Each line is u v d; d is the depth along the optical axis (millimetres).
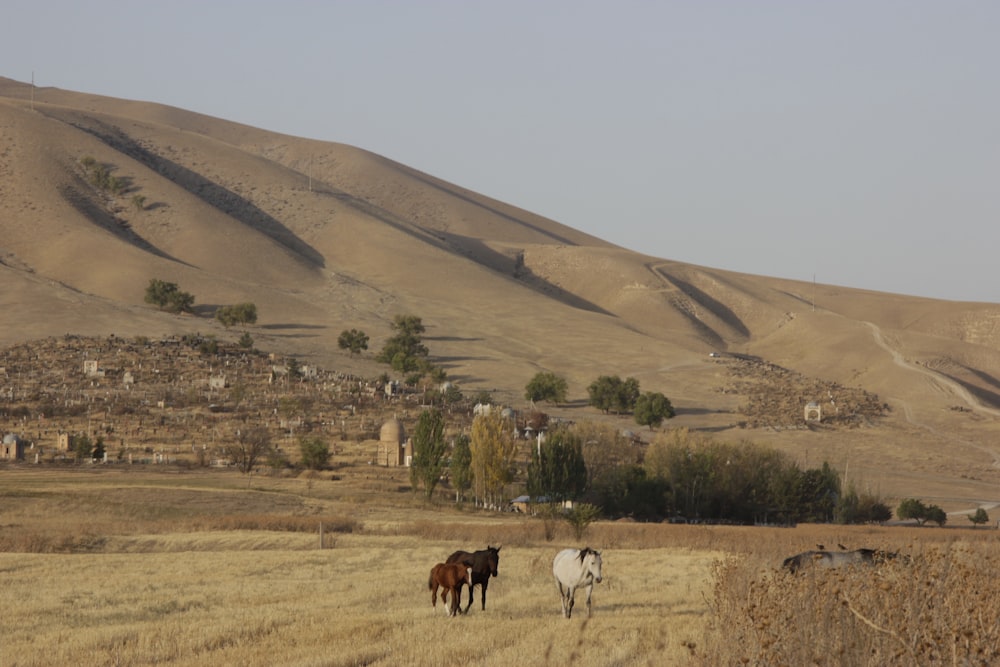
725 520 118812
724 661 14297
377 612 26422
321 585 33844
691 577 36094
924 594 13086
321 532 52406
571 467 113375
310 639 21688
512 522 85688
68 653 21141
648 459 122062
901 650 12328
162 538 55844
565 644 19797
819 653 13180
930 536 56719
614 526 68188
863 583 14406
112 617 26984
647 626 22156
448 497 115875
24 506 78188
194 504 85500
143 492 88438
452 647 19828
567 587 25094
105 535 57812
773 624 14109
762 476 120000
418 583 34062
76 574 38312
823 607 13922
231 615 26422
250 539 55062
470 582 26219
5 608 28672
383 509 95625
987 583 13125
